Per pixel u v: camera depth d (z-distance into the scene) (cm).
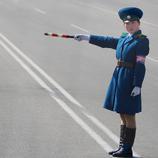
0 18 6944
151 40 5666
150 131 2542
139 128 2588
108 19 7162
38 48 4819
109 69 4091
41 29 6053
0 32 5706
